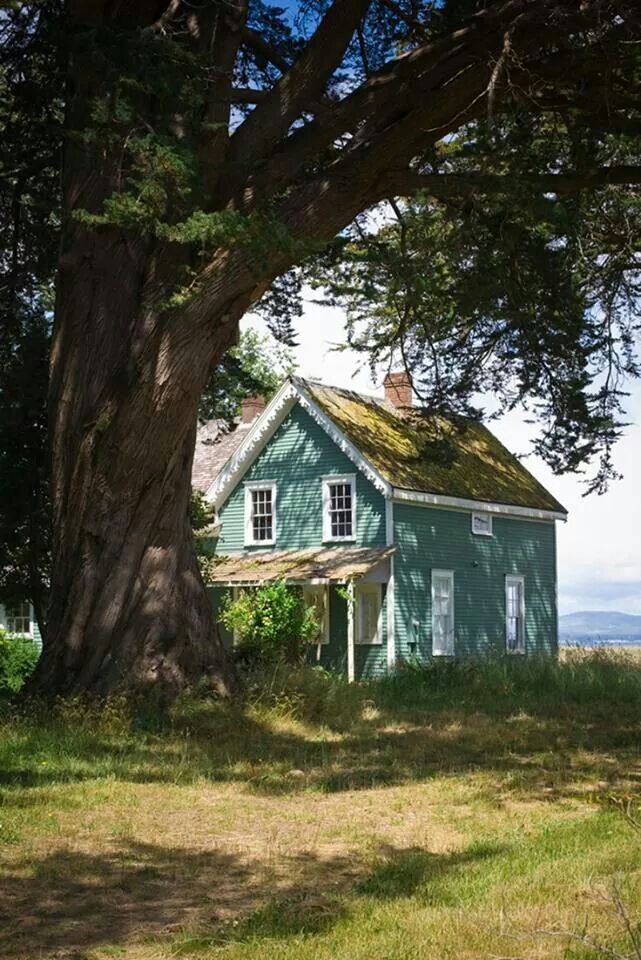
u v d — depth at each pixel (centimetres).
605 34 1482
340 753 1423
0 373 2247
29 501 2261
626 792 1100
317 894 716
